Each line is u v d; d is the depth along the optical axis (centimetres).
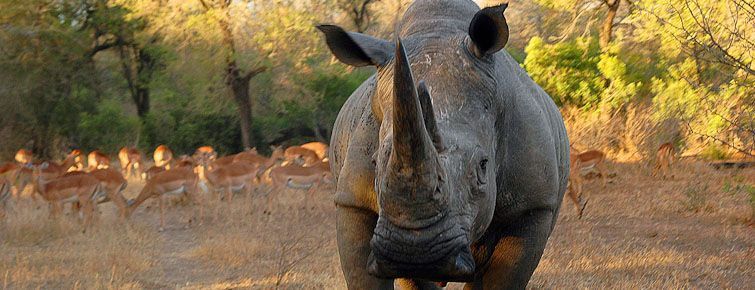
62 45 3128
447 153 325
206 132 3494
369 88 437
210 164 2136
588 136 2045
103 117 3244
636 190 1630
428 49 366
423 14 399
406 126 291
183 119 3475
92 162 2486
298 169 1625
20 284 896
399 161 298
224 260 1033
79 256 1100
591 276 855
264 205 1698
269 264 992
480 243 425
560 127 489
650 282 823
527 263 419
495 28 351
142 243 1212
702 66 1513
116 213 1658
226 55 3009
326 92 3275
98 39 3425
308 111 3378
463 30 386
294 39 2973
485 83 359
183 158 2495
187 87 3312
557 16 2462
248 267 987
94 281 905
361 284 408
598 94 2081
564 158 489
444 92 348
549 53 2092
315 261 1005
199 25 2898
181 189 1512
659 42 1955
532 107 417
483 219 352
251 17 2991
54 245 1220
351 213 409
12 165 1955
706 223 1230
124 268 986
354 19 3353
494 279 421
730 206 1370
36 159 3084
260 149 3566
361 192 399
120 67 3425
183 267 1021
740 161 2008
